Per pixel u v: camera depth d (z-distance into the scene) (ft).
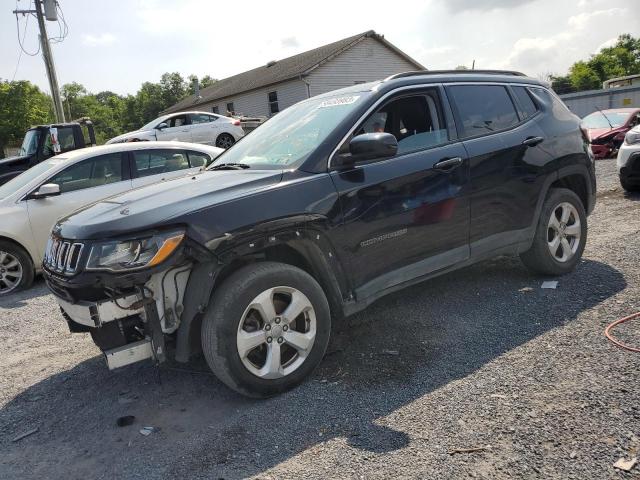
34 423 11.31
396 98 13.44
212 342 10.34
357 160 11.96
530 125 15.66
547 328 12.93
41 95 204.13
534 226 15.43
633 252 18.19
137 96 266.98
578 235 16.65
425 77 14.25
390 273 12.62
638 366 10.61
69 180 24.30
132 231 9.96
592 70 225.35
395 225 12.51
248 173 12.25
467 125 14.38
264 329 10.81
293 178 11.58
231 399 11.30
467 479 7.96
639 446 8.26
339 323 14.61
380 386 11.05
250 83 115.14
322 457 8.91
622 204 27.09
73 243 10.34
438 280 17.40
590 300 14.32
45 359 14.82
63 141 39.73
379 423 9.70
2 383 13.44
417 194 12.86
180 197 10.99
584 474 7.80
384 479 8.18
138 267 9.81
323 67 98.07
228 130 64.95
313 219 11.25
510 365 11.30
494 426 9.20
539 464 8.13
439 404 10.10
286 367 11.20
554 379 10.52
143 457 9.57
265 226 10.68
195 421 10.59
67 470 9.48
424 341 13.01
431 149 13.47
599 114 57.00
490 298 15.38
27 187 23.63
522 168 14.96
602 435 8.62
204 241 10.15
